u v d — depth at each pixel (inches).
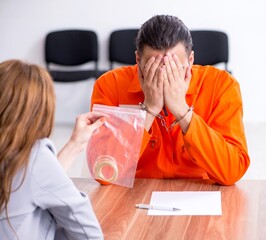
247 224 60.3
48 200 50.4
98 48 201.9
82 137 65.2
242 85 199.8
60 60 201.2
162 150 78.3
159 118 76.9
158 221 62.1
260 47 196.1
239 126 77.5
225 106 78.1
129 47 195.2
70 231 53.0
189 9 197.2
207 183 74.6
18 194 49.5
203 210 64.6
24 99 47.6
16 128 47.6
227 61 189.8
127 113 70.4
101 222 62.5
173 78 71.2
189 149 73.7
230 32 196.5
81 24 204.4
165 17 72.1
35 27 207.0
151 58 70.7
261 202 66.7
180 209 65.1
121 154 70.7
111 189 73.3
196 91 78.5
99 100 82.3
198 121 72.8
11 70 48.4
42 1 204.8
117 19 201.9
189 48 72.4
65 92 210.8
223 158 72.7
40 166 49.8
